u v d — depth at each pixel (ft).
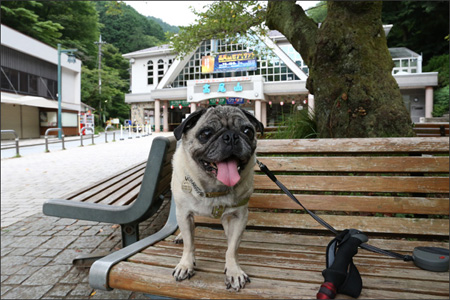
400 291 5.19
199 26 20.93
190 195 6.12
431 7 91.20
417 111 84.74
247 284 5.37
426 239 7.82
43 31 111.24
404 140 8.00
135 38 213.87
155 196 8.27
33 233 13.75
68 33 142.92
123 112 179.83
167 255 6.54
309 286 5.28
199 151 5.75
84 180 25.04
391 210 7.56
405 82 80.28
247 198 6.14
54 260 10.96
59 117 79.20
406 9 102.32
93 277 5.81
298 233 8.95
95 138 84.53
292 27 15.69
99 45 155.74
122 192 10.22
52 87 92.17
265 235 7.98
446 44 97.71
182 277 5.53
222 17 20.16
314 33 14.87
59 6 134.82
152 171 7.84
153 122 122.42
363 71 12.81
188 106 114.21
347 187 8.00
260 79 92.12
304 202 8.13
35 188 22.43
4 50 74.43
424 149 7.80
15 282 9.45
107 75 153.79
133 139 78.38
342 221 7.77
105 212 8.13
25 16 100.58
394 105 12.48
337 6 13.61
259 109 93.86
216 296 5.21
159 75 122.52
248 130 6.12
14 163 34.99
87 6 142.41
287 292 5.08
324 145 8.46
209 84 97.96
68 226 14.67
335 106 13.07
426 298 4.90
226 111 6.24
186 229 6.12
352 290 4.89
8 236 13.39
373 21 13.35
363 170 8.00
